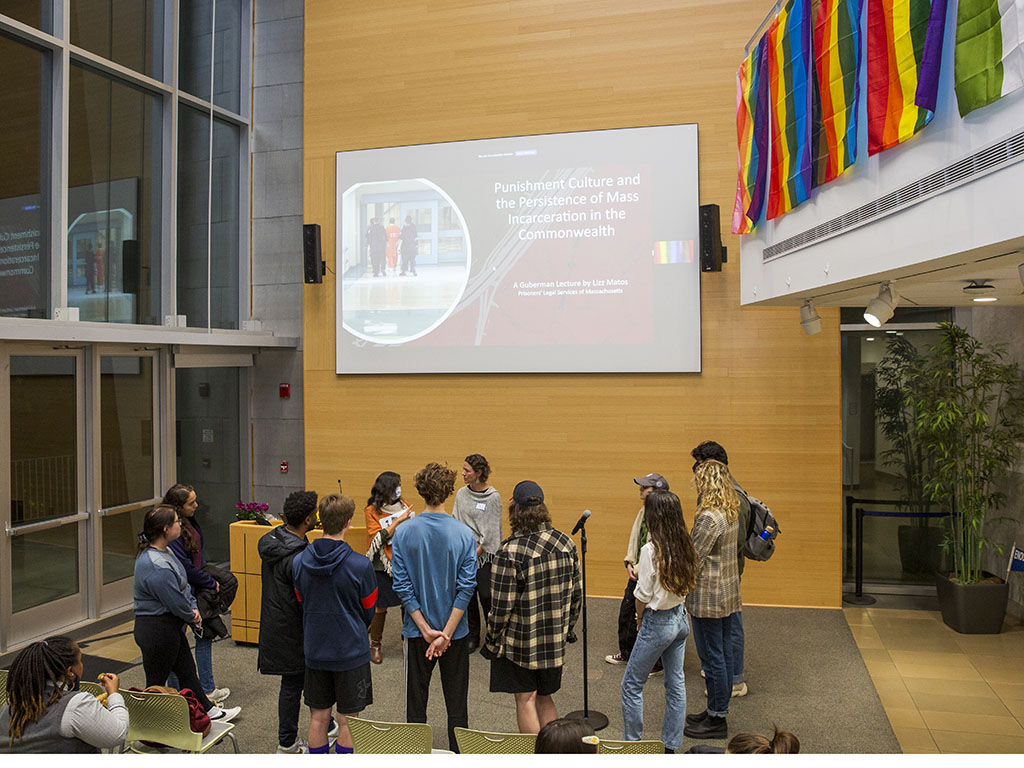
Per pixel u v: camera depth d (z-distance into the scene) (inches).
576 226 267.7
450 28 279.0
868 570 271.7
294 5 321.4
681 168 259.4
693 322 258.5
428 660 148.7
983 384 231.9
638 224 262.8
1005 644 221.1
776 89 184.9
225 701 185.6
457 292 278.2
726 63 256.5
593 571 267.1
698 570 145.8
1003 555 243.1
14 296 230.1
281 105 323.6
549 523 147.1
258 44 325.4
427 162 281.3
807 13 165.2
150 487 271.9
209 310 311.4
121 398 260.2
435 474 148.6
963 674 199.5
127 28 273.0
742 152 215.0
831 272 157.4
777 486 254.2
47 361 233.3
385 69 285.6
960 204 109.6
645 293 262.2
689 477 260.1
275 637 152.6
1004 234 98.7
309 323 293.6
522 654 140.8
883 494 268.8
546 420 271.0
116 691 120.9
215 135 316.5
